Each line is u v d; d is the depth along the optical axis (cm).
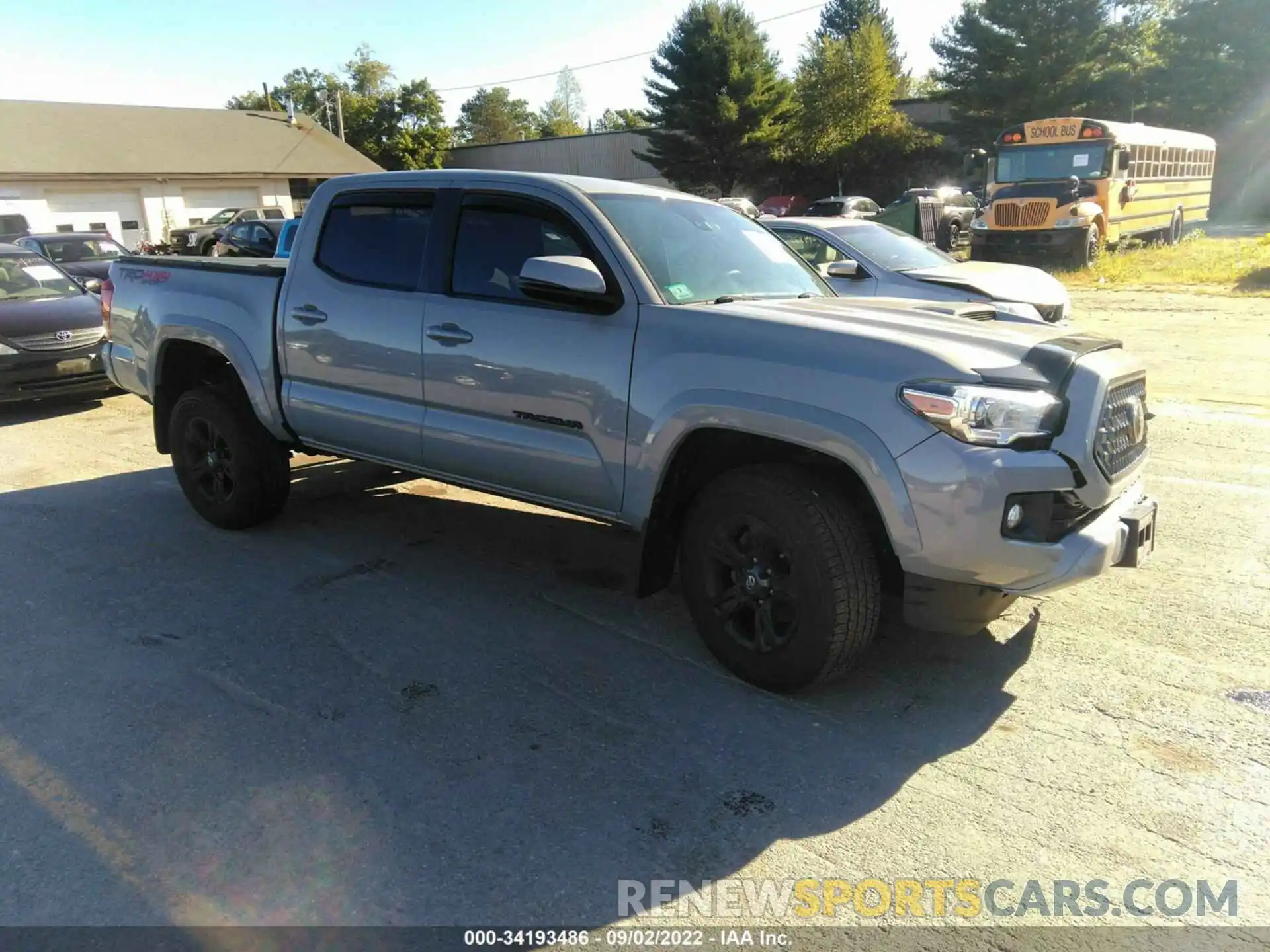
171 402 584
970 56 4472
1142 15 4425
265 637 412
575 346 385
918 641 402
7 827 283
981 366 311
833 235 852
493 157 5691
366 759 317
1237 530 518
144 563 505
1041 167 2002
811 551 328
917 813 287
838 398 320
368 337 458
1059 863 264
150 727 338
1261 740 320
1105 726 333
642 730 336
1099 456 319
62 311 926
